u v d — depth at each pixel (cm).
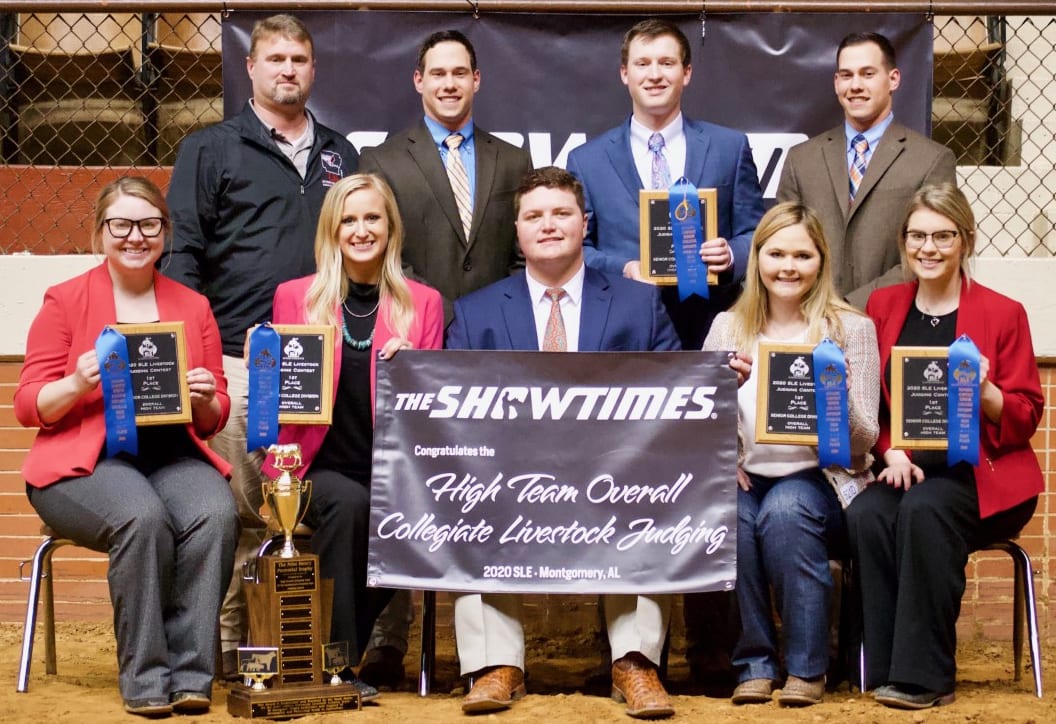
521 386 426
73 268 577
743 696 415
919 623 415
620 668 414
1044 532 573
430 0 545
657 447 423
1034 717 400
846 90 521
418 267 508
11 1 545
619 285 452
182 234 491
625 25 550
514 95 551
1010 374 445
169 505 417
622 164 513
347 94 549
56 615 583
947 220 445
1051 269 568
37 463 419
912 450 444
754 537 427
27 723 387
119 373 409
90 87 662
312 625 409
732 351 425
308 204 504
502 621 420
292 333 425
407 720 391
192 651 408
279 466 413
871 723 390
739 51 548
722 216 511
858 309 468
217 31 650
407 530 424
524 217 441
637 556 420
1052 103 636
